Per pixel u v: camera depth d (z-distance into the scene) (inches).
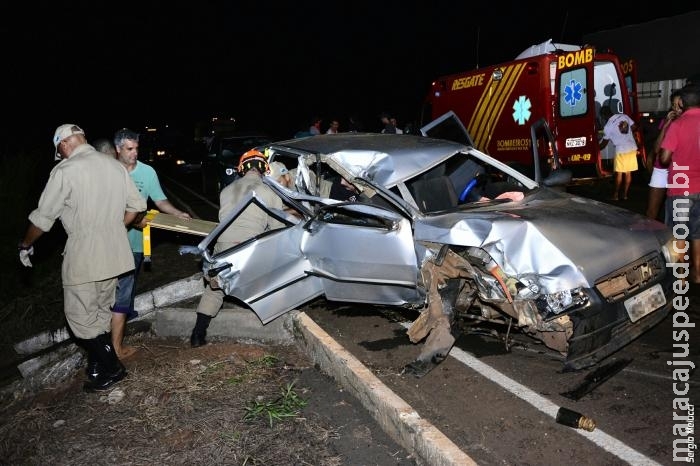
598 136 438.6
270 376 198.8
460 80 496.1
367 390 171.0
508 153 446.3
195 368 206.7
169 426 172.1
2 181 440.1
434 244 187.2
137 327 247.1
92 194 184.1
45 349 281.3
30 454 168.2
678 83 577.3
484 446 147.9
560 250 168.4
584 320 165.0
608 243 175.8
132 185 195.0
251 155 222.8
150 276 321.7
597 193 470.9
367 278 198.8
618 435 149.4
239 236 215.0
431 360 185.8
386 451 154.2
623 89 430.9
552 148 257.9
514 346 200.1
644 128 554.9
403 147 223.3
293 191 218.7
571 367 169.5
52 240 452.1
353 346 212.1
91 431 174.6
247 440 162.2
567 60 400.2
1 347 299.6
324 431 164.1
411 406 168.9
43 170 540.7
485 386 177.3
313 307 251.6
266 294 211.2
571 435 150.2
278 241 207.2
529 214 187.9
